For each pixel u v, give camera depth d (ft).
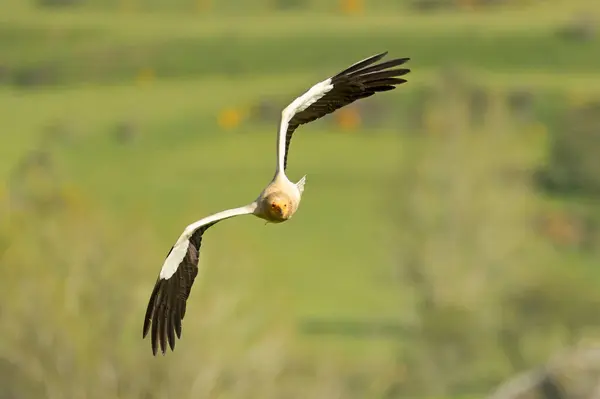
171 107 246.06
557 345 145.38
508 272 160.25
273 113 240.94
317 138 227.81
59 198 144.97
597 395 102.58
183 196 203.62
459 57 258.98
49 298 98.07
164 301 40.37
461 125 185.68
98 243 102.68
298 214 201.46
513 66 254.27
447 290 156.04
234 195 207.62
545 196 201.77
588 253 182.50
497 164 175.52
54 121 240.94
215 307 99.55
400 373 144.56
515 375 143.84
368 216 198.70
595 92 236.22
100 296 98.84
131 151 226.99
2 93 258.57
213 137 233.96
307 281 177.37
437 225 167.84
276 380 104.73
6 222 104.94
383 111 231.71
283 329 107.24
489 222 166.71
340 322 163.73
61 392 95.66
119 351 96.63
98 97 254.68
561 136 211.61
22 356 96.32
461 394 142.92
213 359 97.14
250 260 113.91
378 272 179.73
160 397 95.40
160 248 109.70
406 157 201.16
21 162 212.02
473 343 146.30
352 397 133.59
